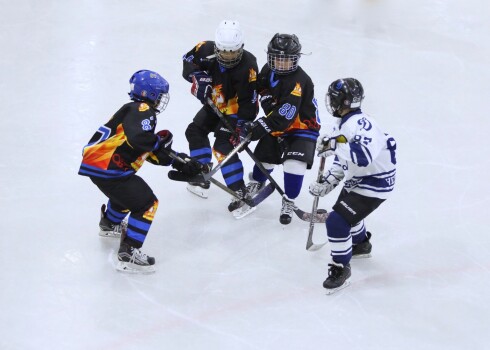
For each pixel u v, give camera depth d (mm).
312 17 16922
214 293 8508
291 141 9711
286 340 7801
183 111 12703
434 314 8273
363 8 17688
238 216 9984
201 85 9523
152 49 14953
